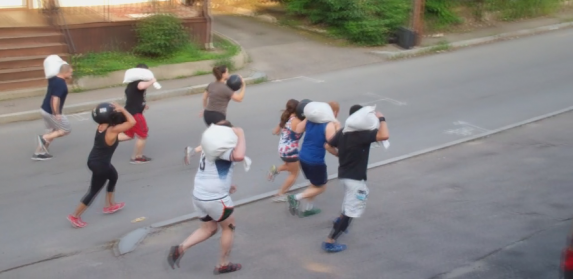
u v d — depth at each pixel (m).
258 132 11.77
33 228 7.95
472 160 10.48
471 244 7.42
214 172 6.30
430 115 13.11
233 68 16.38
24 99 13.55
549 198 8.79
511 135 11.86
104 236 7.78
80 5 17.25
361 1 19.53
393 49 18.97
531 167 10.10
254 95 14.42
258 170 9.95
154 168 9.98
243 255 7.23
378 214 8.31
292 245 7.46
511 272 6.76
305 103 8.08
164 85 14.74
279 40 19.58
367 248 7.37
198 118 12.66
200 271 6.88
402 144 11.38
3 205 8.57
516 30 22.00
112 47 16.20
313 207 8.50
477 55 18.83
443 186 9.32
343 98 14.20
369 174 9.86
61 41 15.27
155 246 7.49
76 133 11.65
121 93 14.16
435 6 21.20
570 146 11.16
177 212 8.44
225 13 23.36
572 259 5.34
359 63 17.69
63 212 8.41
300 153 7.90
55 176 9.61
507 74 16.56
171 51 16.41
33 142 11.17
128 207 8.58
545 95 14.66
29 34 14.97
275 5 24.20
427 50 19.09
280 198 8.66
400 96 14.48
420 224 8.00
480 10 22.55
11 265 7.05
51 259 7.20
